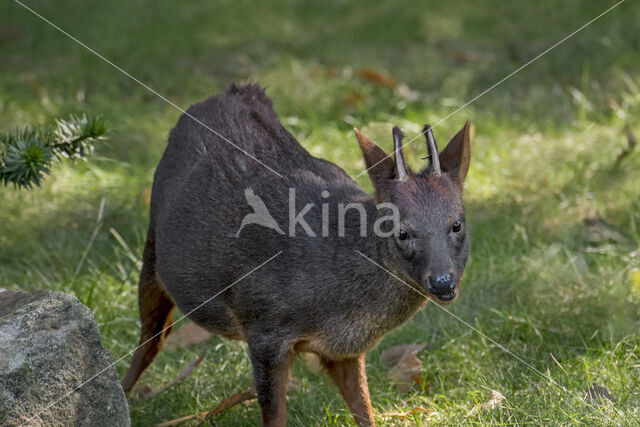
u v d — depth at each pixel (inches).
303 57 419.8
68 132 195.8
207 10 470.3
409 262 176.2
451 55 418.9
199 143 210.4
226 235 194.1
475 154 323.0
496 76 394.9
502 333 236.8
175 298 207.5
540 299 245.1
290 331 187.2
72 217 294.2
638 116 338.3
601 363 215.2
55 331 161.9
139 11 465.7
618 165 304.0
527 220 283.0
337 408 213.2
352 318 185.5
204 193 201.2
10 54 422.3
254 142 206.7
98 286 259.8
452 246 177.2
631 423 183.3
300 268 184.5
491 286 252.4
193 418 213.0
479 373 219.9
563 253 268.4
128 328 248.5
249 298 189.0
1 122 340.8
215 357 240.1
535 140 330.0
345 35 443.5
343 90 375.6
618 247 265.6
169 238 204.7
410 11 466.9
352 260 182.4
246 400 210.5
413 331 241.8
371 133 329.4
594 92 366.9
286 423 203.0
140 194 305.6
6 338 157.6
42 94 369.7
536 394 203.2
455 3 478.0
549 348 229.6
